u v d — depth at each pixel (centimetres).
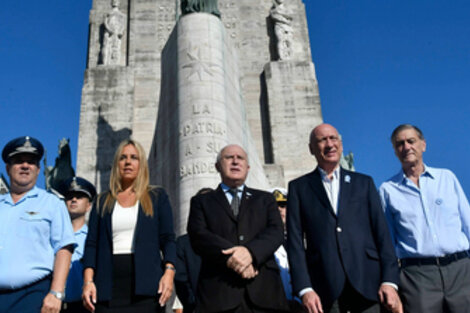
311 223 477
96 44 2039
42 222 462
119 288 437
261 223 462
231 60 1274
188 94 1105
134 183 488
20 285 432
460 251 525
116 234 462
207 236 443
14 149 475
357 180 493
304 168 1853
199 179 1008
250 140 1345
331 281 441
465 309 505
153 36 2047
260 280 430
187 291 554
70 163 1603
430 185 555
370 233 469
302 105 1964
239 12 2148
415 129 579
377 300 437
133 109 1894
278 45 2064
